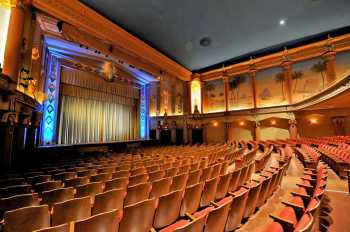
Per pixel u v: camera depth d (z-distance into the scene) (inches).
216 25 420.2
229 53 519.8
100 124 490.6
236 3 361.7
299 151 235.3
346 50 402.3
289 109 449.1
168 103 594.9
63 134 410.9
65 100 420.2
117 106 538.6
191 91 611.8
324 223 80.0
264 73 502.3
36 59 285.3
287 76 460.8
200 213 79.4
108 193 84.7
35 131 302.5
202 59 553.3
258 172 179.3
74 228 51.6
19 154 249.6
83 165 194.5
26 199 83.6
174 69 547.5
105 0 331.6
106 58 437.7
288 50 463.5
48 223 67.9
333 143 284.0
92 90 469.7
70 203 72.8
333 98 284.2
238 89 539.8
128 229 66.5
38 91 299.0
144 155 265.1
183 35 448.1
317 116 427.5
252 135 509.4
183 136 578.9
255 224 86.1
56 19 294.5
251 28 422.9
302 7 361.1
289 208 72.8
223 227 67.7
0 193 96.1
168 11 373.7
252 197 85.4
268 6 366.0
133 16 376.2
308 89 438.3
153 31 426.3
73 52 398.3
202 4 362.3
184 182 121.4
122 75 523.2
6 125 192.2
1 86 150.9
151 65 491.2
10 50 217.6
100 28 350.9
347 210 93.0
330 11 365.7
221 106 569.0
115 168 162.2
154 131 586.2
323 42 420.2
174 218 83.8
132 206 65.7
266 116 479.5
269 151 230.5
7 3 221.3
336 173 171.0
